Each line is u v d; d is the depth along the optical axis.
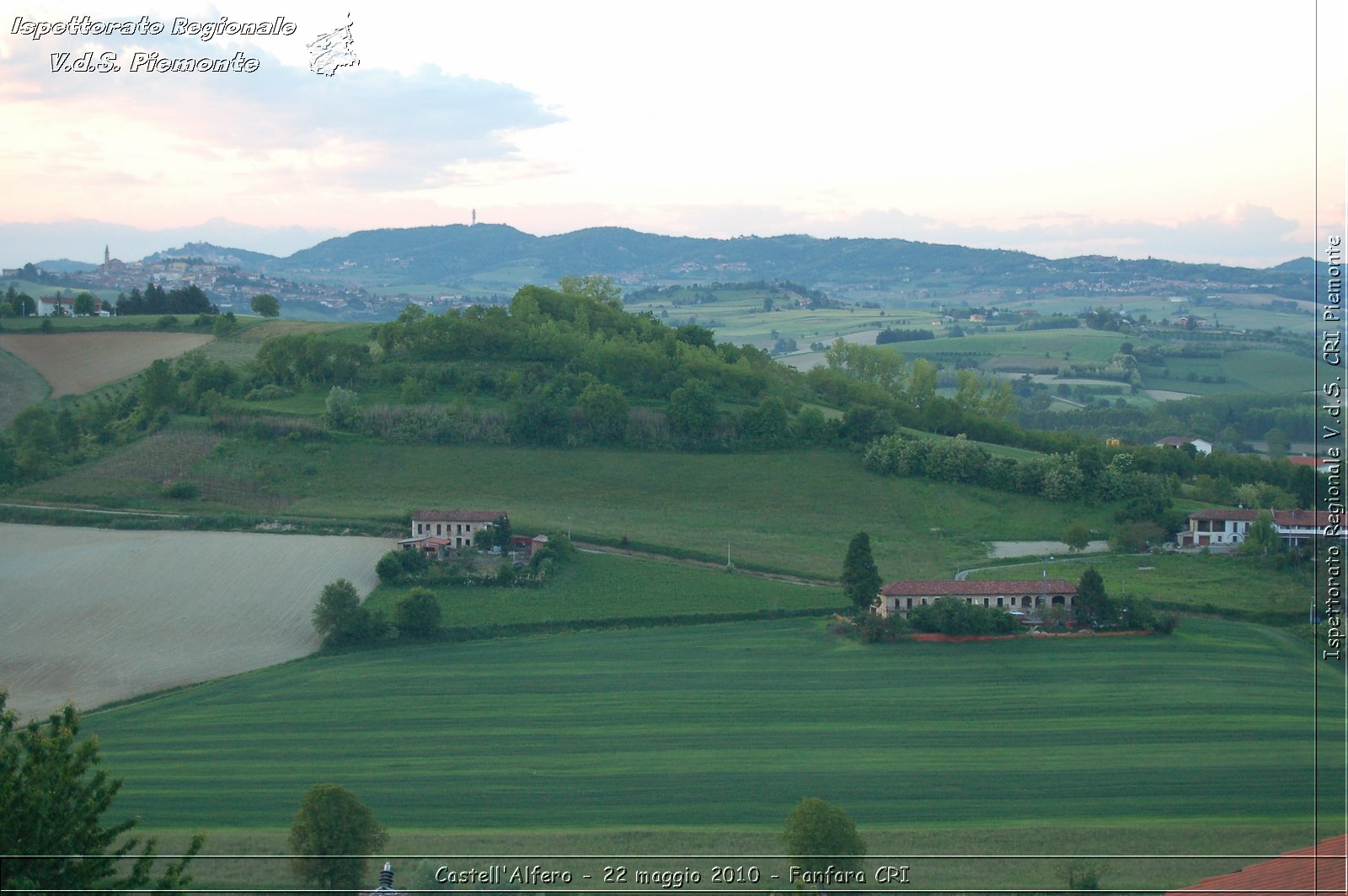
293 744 90.50
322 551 140.75
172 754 88.69
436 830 74.44
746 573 139.75
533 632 119.38
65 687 104.31
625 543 148.25
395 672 107.62
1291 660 109.56
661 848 71.31
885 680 104.50
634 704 98.81
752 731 92.75
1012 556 149.00
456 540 144.38
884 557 147.62
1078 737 91.06
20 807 49.94
